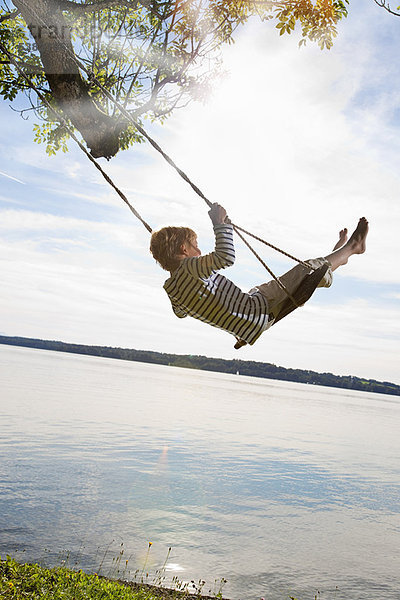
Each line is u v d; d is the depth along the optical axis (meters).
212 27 6.66
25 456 23.67
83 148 3.81
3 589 6.88
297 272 3.42
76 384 89.38
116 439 33.69
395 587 12.62
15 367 119.19
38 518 14.27
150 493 19.69
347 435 66.25
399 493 28.44
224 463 30.50
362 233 3.61
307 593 11.34
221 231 3.13
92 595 7.38
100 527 14.27
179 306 3.41
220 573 11.95
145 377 175.88
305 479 29.05
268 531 16.69
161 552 12.88
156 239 3.31
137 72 6.55
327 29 6.37
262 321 3.29
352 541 16.88
